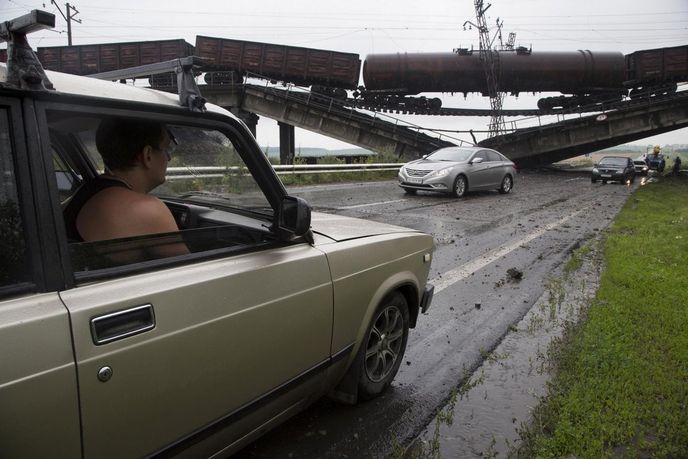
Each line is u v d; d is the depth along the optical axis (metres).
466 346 4.07
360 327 2.73
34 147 1.40
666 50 34.16
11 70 1.35
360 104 36.72
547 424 2.91
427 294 3.45
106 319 1.48
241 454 2.54
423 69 33.78
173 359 1.67
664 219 11.05
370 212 11.39
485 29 35.31
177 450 1.74
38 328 1.33
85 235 1.87
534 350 4.00
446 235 8.98
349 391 2.87
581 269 6.62
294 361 2.25
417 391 3.30
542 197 17.50
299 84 36.97
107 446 1.51
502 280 6.07
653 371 3.46
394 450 2.62
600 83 34.88
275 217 2.21
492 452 2.68
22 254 1.38
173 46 32.72
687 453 2.64
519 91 35.75
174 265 1.78
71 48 33.41
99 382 1.46
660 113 35.59
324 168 20.45
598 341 3.92
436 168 15.36
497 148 37.41
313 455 2.57
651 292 5.34
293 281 2.18
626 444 2.74
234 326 1.89
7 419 1.27
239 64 35.25
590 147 43.22
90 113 1.55
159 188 2.44
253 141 2.09
